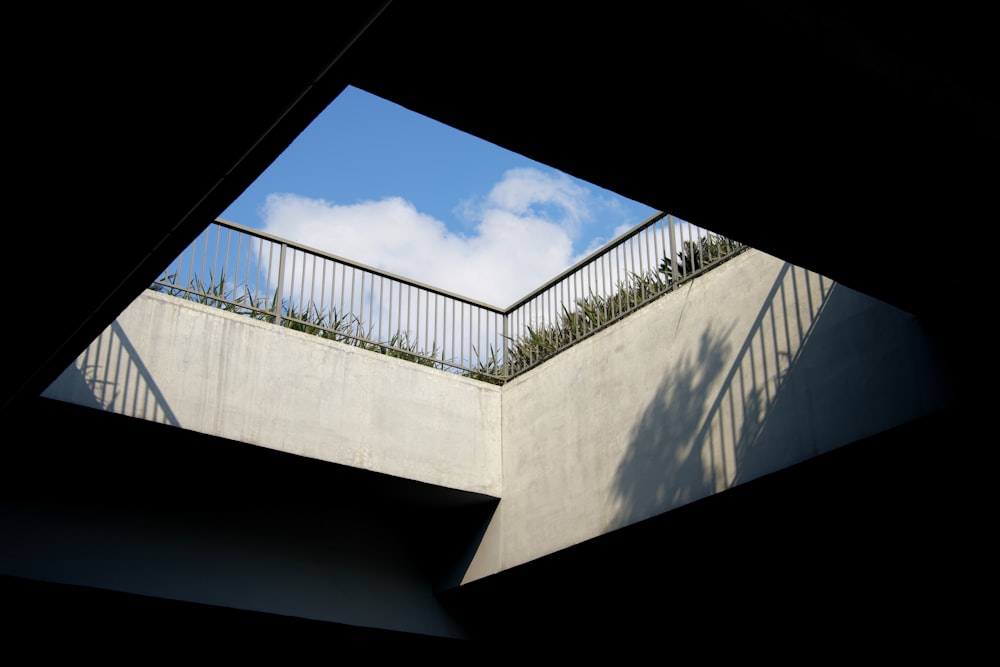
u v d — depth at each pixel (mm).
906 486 9734
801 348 9711
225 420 11227
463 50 6410
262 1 5398
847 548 11250
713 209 7570
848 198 7352
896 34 6531
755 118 6711
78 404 10258
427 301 13633
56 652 12531
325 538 12531
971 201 7270
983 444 8859
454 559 13133
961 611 11875
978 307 8031
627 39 6223
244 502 12102
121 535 11125
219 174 6574
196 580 11391
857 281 8203
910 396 8625
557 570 12266
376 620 12484
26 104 5895
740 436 10078
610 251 12750
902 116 6570
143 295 11172
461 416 13047
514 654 13844
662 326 11414
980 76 6871
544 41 6305
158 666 12953
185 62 5719
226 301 11945
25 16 5352
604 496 11461
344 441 11984
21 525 10617
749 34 6090
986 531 10555
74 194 6547
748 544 11305
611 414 11734
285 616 11852
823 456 9219
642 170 7238
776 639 13031
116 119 6035
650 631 13531
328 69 5992
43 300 7480
